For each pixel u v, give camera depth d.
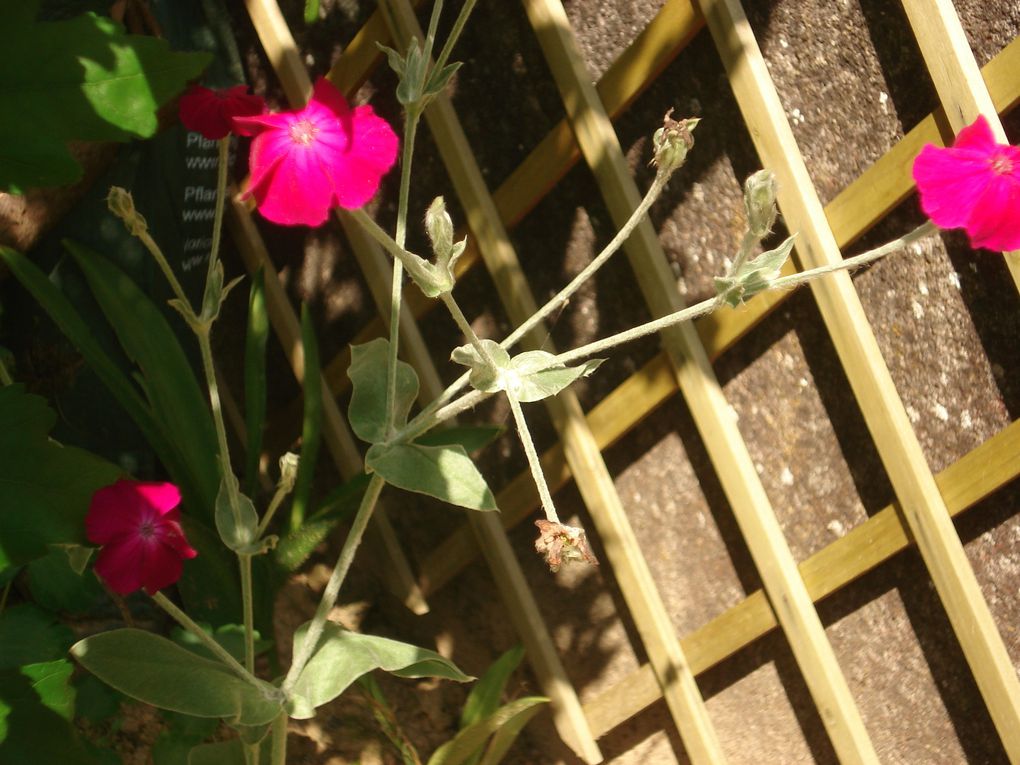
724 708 0.69
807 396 0.62
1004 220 0.34
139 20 0.58
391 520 0.77
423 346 0.71
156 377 0.61
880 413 0.57
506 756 0.73
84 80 0.37
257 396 0.66
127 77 0.37
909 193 0.56
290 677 0.41
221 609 0.61
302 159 0.33
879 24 0.57
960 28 0.52
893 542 0.60
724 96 0.62
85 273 0.60
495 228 0.66
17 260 0.57
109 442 0.65
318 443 0.67
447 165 0.66
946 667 0.61
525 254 0.69
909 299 0.59
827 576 0.62
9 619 0.49
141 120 0.38
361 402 0.41
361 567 0.78
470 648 0.76
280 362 0.79
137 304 0.61
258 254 0.76
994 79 0.52
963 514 0.59
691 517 0.68
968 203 0.34
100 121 0.37
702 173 0.63
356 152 0.34
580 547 0.35
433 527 0.75
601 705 0.71
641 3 0.63
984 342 0.57
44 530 0.36
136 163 0.61
